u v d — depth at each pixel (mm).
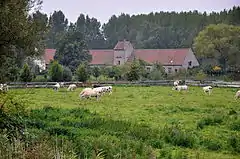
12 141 10281
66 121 19875
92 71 71562
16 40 13398
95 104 31625
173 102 33562
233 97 40000
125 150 12953
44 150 9312
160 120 22500
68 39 81188
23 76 55594
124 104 31578
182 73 76312
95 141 14000
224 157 14117
